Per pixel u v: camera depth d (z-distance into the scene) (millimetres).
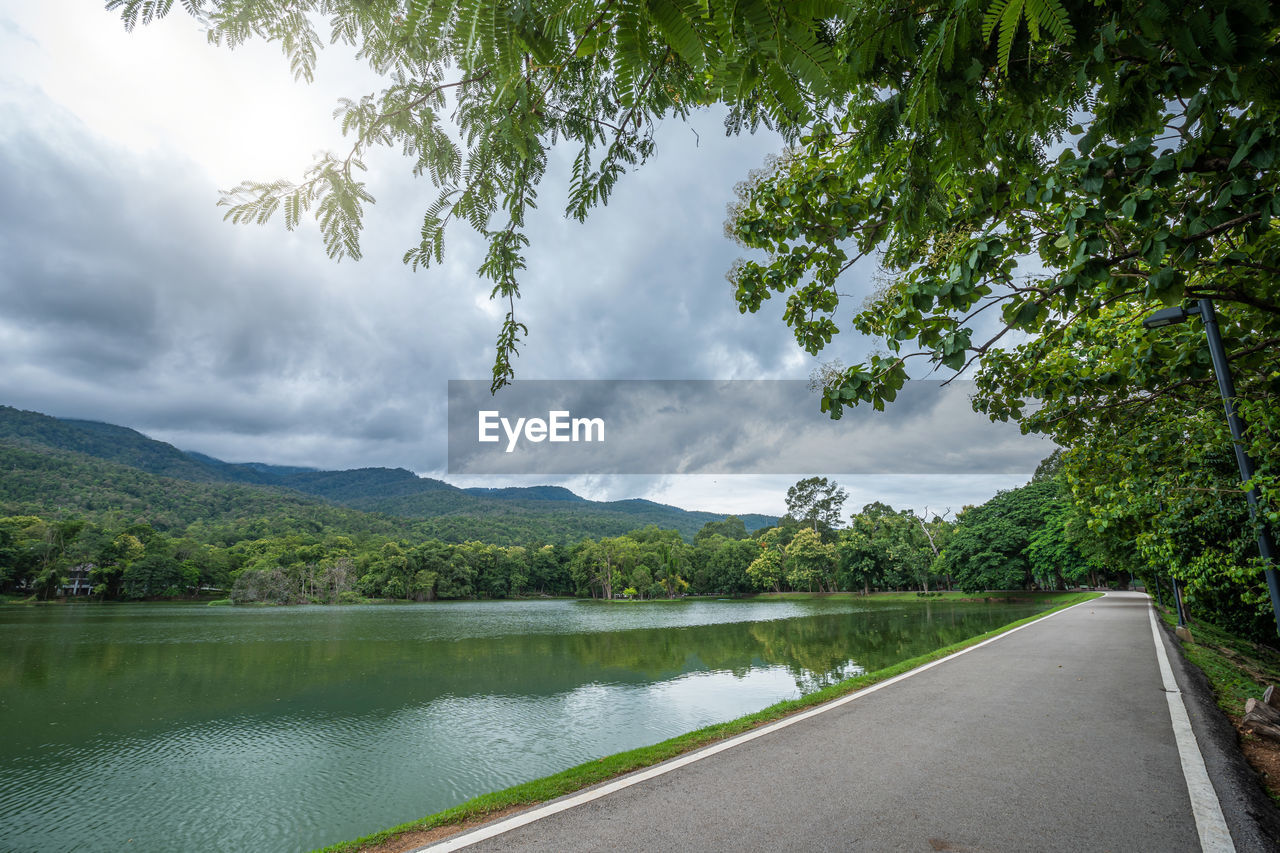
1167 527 9781
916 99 1604
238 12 1522
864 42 1441
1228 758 5574
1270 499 5707
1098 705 7801
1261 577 10656
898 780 5133
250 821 9891
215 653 29547
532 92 1604
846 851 3877
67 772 12344
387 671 23531
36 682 21969
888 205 4035
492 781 11203
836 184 4270
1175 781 5035
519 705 16922
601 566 110688
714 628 38312
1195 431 7941
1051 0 1139
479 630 41812
